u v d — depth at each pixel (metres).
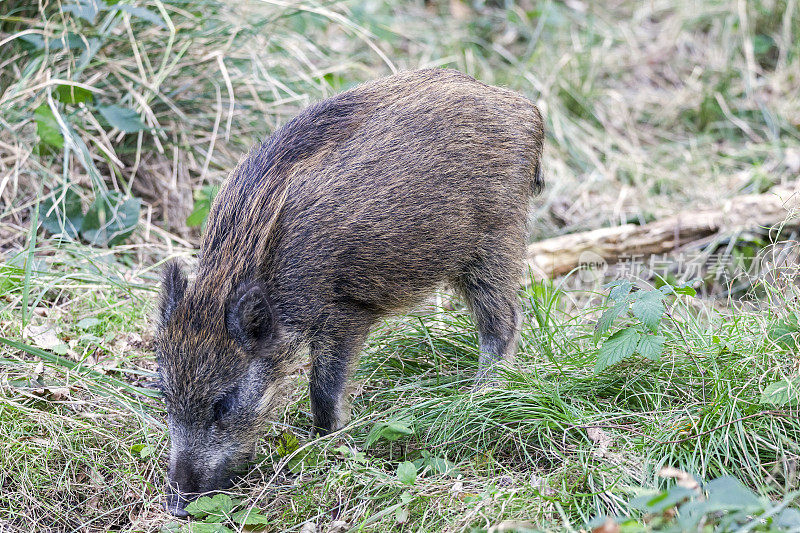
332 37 15.48
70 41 10.63
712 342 7.93
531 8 17.12
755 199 11.74
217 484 7.03
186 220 10.80
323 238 7.27
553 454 7.20
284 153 7.52
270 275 7.20
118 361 8.57
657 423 7.23
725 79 15.16
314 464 7.43
